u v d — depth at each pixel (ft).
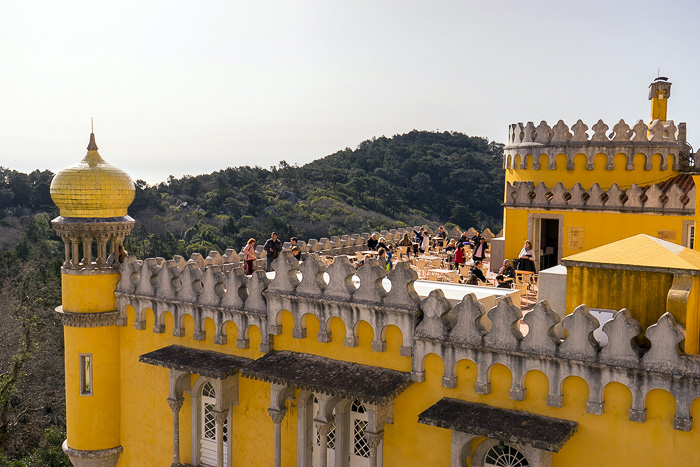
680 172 98.12
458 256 112.06
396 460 64.03
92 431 83.51
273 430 72.13
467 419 56.34
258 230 309.01
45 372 185.06
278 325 69.72
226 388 72.64
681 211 92.38
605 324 52.95
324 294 66.18
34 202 356.38
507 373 57.82
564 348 54.49
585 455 54.80
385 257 109.19
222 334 73.56
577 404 54.90
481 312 58.44
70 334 83.10
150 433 81.51
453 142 488.44
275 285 69.26
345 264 65.21
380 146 465.47
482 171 376.27
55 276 224.53
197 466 76.95
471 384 59.47
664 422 51.52
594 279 59.57
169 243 281.13
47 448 160.15
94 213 82.48
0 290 208.33
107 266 83.25
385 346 63.77
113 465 84.94
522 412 56.95
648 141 97.81
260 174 408.46
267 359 68.18
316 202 358.43
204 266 108.37
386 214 358.02
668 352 50.62
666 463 51.62
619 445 53.36
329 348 67.21
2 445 157.69
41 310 197.57
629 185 99.04
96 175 81.46
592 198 97.91
